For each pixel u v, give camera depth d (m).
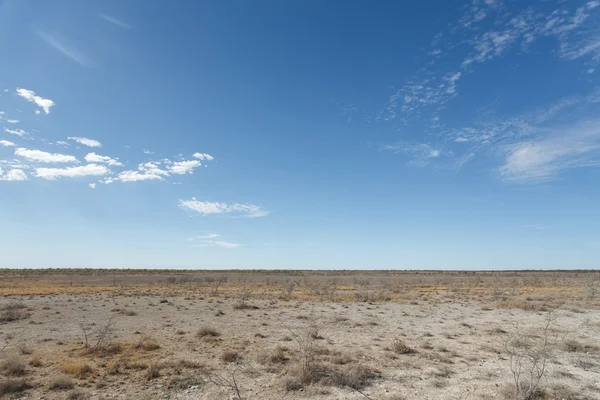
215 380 10.31
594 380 10.61
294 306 28.91
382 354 13.67
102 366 11.73
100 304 29.50
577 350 14.32
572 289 44.81
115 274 92.88
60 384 9.68
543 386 9.77
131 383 10.06
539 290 43.41
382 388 9.81
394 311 26.38
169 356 13.08
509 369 11.66
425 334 17.70
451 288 47.78
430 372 11.27
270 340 16.05
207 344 15.13
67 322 20.84
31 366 11.66
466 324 20.31
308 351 12.13
